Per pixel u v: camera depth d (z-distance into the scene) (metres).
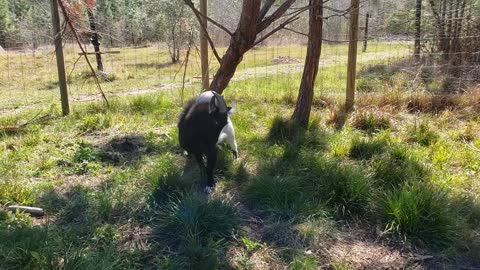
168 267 3.16
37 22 17.97
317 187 4.35
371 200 4.04
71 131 6.39
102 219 3.87
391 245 3.60
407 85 8.91
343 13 6.07
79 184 4.53
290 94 8.42
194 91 9.35
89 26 12.55
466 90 8.27
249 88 10.01
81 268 2.97
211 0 22.31
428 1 11.08
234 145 5.14
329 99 8.20
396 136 6.18
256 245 3.50
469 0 10.59
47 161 5.12
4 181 4.46
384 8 13.84
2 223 3.62
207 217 3.67
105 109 7.65
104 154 5.42
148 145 5.72
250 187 4.36
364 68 12.35
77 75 14.04
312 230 3.67
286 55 19.80
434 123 6.75
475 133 6.19
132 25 18.12
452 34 9.94
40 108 8.32
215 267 3.18
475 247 3.51
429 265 3.37
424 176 4.72
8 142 5.80
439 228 3.60
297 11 5.77
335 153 5.50
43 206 4.09
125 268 3.14
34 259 3.07
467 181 4.70
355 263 3.37
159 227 3.69
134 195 4.22
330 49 21.38
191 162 5.12
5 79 13.57
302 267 3.20
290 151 5.30
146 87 11.66
